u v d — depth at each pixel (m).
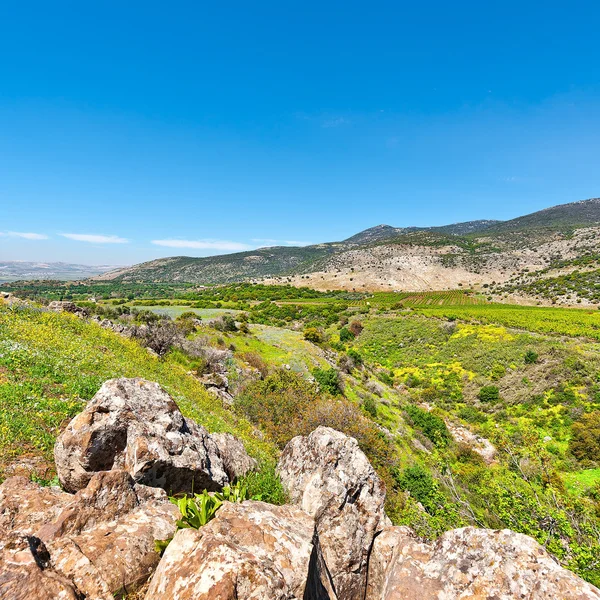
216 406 16.94
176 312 67.44
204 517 4.17
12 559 2.78
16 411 7.46
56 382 9.91
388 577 4.74
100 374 12.07
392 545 5.60
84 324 19.48
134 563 3.42
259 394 21.02
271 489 6.91
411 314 87.56
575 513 9.05
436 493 11.73
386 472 17.52
